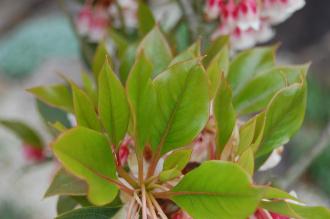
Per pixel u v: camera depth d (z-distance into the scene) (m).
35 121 1.35
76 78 1.43
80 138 0.23
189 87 0.25
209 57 0.31
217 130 0.27
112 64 0.32
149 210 0.26
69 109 0.32
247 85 0.30
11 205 1.10
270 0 0.34
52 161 0.41
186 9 0.35
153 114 0.26
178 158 0.26
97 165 0.24
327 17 1.49
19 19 1.61
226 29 0.34
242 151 0.26
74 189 0.26
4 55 1.49
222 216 0.24
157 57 0.29
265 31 0.35
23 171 0.42
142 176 0.26
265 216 0.25
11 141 1.20
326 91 1.33
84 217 0.26
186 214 0.26
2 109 1.39
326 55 1.46
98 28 0.39
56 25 1.53
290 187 0.41
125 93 0.25
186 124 0.26
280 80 0.30
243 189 0.23
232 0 0.33
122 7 0.37
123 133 0.26
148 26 0.34
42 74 1.46
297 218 0.25
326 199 1.17
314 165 1.18
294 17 1.50
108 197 0.24
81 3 0.41
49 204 1.11
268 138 0.27
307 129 1.26
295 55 1.49
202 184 0.24
